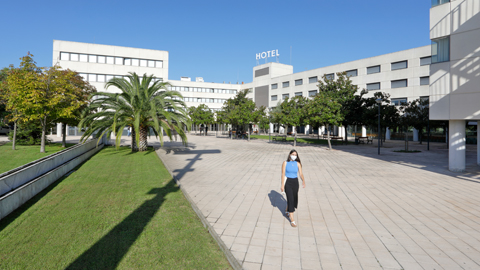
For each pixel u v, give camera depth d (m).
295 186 5.49
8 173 6.48
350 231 5.11
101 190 7.75
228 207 6.45
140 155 16.45
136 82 18.33
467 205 6.86
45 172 8.43
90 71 37.66
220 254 4.09
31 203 6.41
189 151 19.45
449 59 11.90
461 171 11.76
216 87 70.31
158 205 6.38
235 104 45.81
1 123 24.89
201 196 7.38
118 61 38.94
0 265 3.65
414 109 24.59
